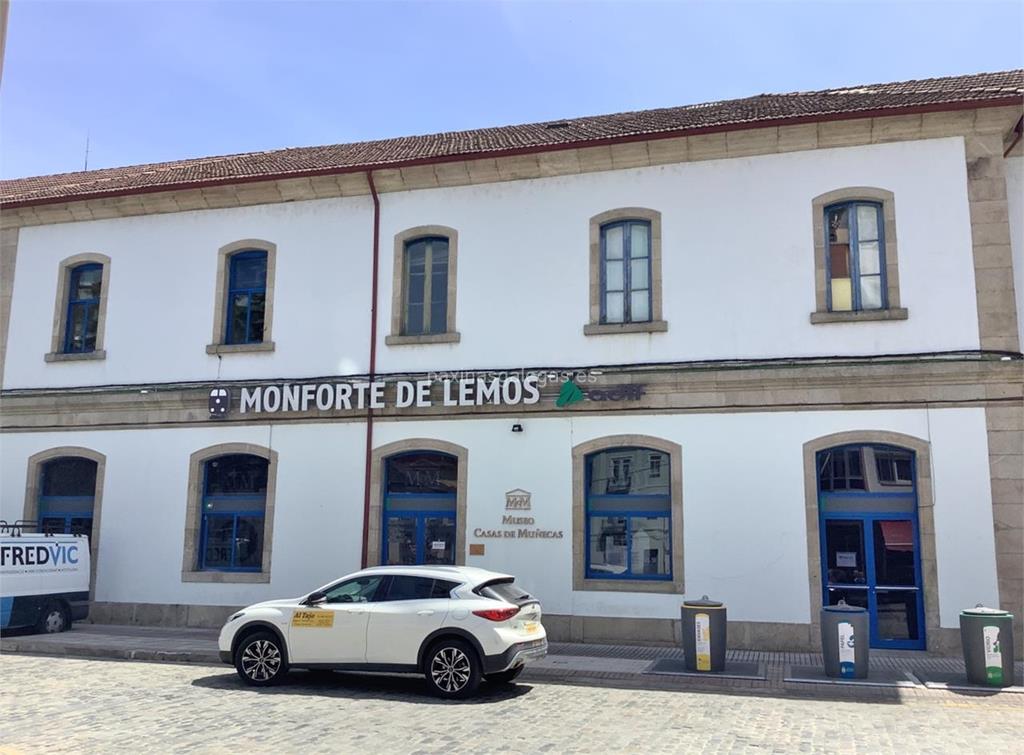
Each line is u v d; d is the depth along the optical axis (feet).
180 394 61.67
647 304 54.75
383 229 60.08
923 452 48.44
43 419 64.90
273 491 59.00
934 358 48.67
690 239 53.93
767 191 53.16
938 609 47.06
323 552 57.41
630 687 39.17
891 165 51.39
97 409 63.72
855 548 49.44
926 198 50.62
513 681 40.40
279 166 66.33
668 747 27.78
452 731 29.81
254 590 58.34
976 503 47.44
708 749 27.55
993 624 38.55
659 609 50.96
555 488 53.83
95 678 40.70
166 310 63.77
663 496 52.75
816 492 49.80
